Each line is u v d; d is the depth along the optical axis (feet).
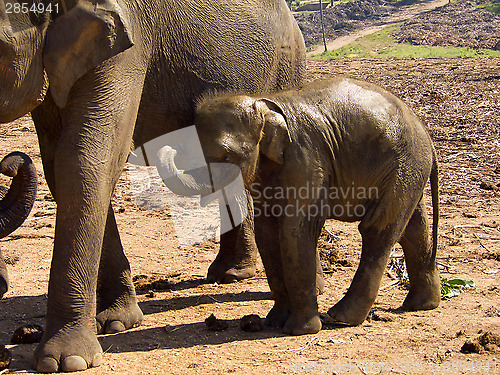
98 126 14.96
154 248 26.17
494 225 27.58
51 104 16.11
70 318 14.75
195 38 18.21
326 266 22.85
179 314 18.78
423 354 15.01
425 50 176.14
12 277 22.26
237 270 22.22
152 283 21.54
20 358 15.26
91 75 14.80
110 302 17.58
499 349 15.15
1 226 16.22
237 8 19.45
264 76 20.58
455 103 66.03
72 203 14.79
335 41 217.15
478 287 20.31
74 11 14.15
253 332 16.93
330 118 16.62
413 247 18.19
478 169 37.86
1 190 17.11
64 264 14.74
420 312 18.25
